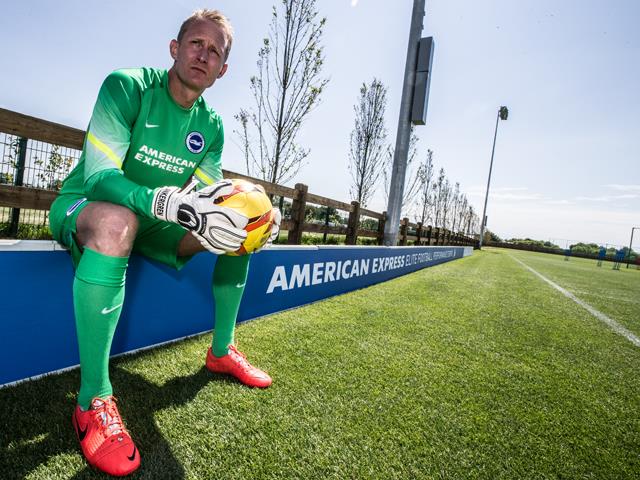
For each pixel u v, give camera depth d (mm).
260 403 1253
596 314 3791
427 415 1297
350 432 1141
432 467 1016
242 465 943
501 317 3104
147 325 1626
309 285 2926
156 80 1160
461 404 1411
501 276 6965
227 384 1355
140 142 1152
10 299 1143
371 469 980
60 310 1286
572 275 9484
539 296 4688
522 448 1156
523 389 1626
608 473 1068
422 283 4801
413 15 5867
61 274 1273
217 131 1425
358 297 3379
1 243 1102
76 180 1155
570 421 1366
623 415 1465
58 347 1298
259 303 2346
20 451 897
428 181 16312
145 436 1011
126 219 925
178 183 1348
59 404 1112
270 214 1060
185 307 1817
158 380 1331
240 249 1028
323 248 3062
